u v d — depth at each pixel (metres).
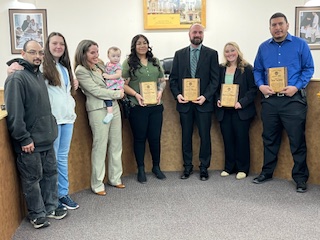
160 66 3.75
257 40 6.05
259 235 2.57
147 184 3.73
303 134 3.46
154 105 3.68
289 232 2.61
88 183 3.67
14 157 2.69
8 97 2.47
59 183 3.08
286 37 3.37
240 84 3.69
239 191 3.46
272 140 3.63
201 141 3.84
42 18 5.90
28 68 2.56
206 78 3.72
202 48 3.69
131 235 2.61
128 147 4.04
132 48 3.63
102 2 5.94
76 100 3.46
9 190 2.57
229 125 3.82
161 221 2.83
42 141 2.62
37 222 2.70
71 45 6.00
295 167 3.51
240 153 3.84
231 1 5.97
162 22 5.96
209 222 2.79
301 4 5.93
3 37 5.89
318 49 6.01
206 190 3.51
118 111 3.53
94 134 3.39
